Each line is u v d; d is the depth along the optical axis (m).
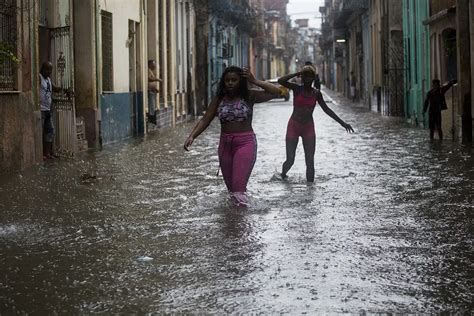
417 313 5.21
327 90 101.69
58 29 16.89
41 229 8.23
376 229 8.07
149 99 26.78
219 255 6.95
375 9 41.94
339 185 11.45
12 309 5.40
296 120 11.98
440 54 22.98
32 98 14.66
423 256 6.84
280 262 6.65
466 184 11.32
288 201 9.95
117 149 18.80
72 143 16.64
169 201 10.05
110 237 7.80
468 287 5.84
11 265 6.64
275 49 112.06
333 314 5.18
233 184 9.68
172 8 31.81
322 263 6.61
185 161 15.34
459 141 19.61
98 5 19.88
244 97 9.77
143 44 25.86
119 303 5.52
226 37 52.62
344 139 20.81
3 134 13.34
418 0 26.89
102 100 20.53
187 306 5.42
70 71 16.89
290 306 5.37
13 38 13.84
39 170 13.73
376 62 41.41
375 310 5.27
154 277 6.21
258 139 21.09
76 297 5.68
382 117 34.44
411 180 11.91
